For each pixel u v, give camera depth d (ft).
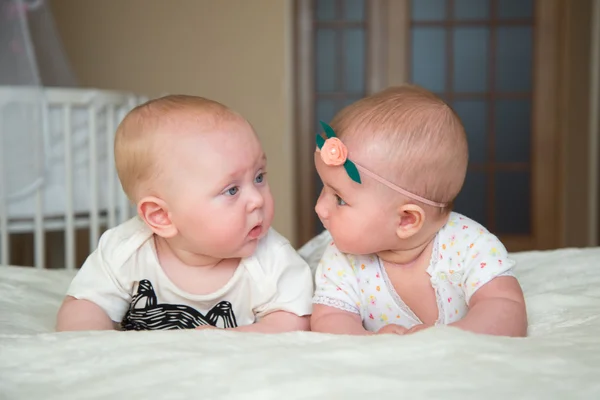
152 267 3.35
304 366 2.06
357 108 3.15
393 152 2.98
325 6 14.55
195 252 3.28
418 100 3.12
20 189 7.08
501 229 14.98
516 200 14.93
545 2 14.55
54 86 9.23
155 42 13.42
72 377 2.12
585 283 3.88
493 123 14.83
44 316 3.54
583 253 4.64
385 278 3.35
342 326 3.18
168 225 3.20
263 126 13.60
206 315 3.35
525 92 14.75
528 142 14.84
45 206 7.27
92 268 3.37
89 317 3.26
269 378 1.97
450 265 3.21
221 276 3.38
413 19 14.69
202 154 3.06
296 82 14.47
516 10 14.66
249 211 3.15
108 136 7.73
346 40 14.58
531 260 4.65
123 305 3.42
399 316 3.39
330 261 3.42
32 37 9.04
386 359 2.13
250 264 3.33
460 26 14.69
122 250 3.32
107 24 13.33
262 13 13.47
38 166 7.14
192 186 3.07
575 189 14.47
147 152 3.13
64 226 7.54
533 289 3.86
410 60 14.74
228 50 13.50
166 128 3.13
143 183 3.17
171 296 3.39
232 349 2.30
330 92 14.64
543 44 14.61
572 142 14.44
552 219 14.82
